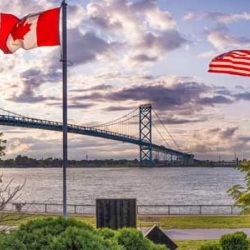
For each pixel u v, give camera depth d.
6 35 15.45
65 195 14.99
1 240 6.89
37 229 7.07
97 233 7.34
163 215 34.53
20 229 7.18
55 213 35.53
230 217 33.34
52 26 15.44
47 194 94.75
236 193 16.83
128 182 148.00
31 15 15.47
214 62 17.30
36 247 6.72
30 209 42.47
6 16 15.42
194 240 23.42
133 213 15.12
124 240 7.80
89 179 171.88
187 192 100.38
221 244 13.03
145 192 101.06
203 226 28.56
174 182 148.50
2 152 16.66
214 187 120.25
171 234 25.50
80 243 6.69
